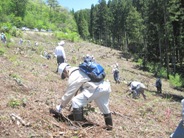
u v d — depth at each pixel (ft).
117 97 40.75
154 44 173.17
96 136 19.29
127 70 126.31
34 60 65.41
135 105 37.19
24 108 21.36
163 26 144.97
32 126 18.37
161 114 34.32
